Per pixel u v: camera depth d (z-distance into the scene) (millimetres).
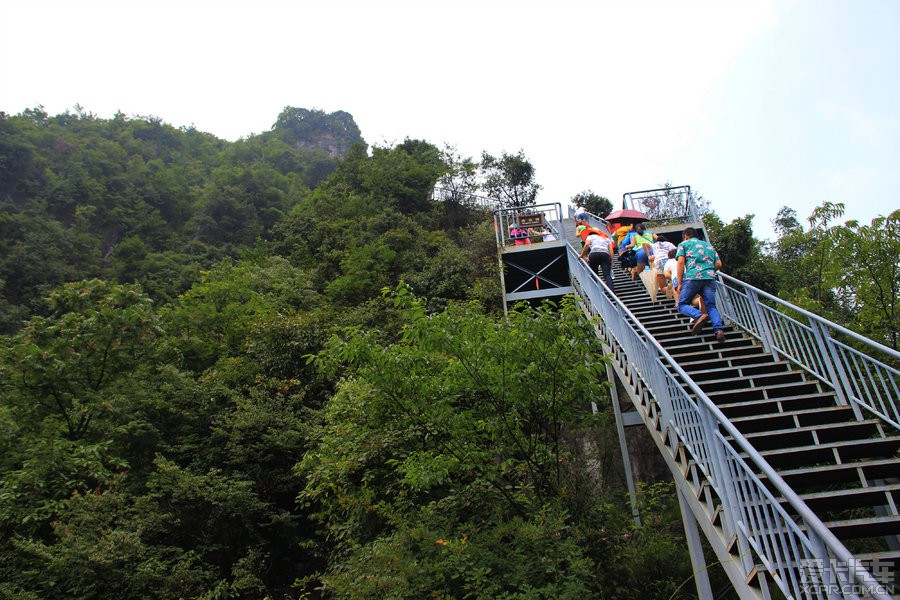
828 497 4031
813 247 10188
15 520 8211
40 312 35219
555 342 6262
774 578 3303
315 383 12344
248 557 9070
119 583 7633
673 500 8453
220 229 49281
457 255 18609
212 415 11969
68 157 59531
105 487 9641
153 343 13016
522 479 7137
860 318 8961
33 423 11062
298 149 98438
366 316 15109
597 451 8773
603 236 10328
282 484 10492
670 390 5355
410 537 6105
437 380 6582
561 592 4938
